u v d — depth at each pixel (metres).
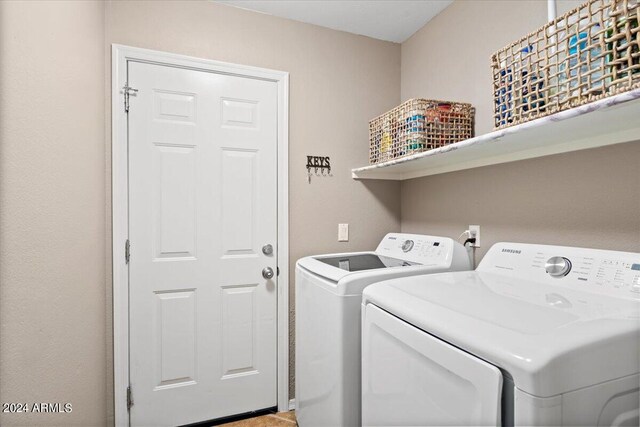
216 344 1.85
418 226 2.11
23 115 0.74
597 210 1.14
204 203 1.83
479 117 1.66
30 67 0.78
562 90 0.95
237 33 1.90
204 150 1.83
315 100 2.09
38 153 0.82
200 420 1.81
